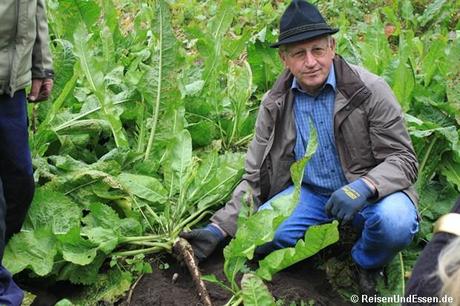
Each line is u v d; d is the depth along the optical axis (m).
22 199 2.80
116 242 2.88
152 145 3.41
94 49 4.23
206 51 4.08
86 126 3.49
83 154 3.48
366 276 2.94
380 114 2.85
